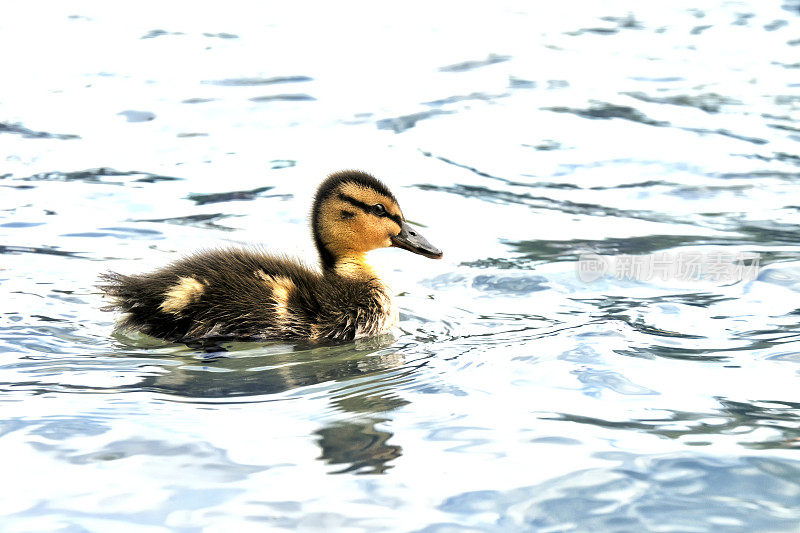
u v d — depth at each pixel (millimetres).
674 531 6395
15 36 26344
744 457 7410
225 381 9211
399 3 31422
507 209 15820
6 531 6309
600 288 12516
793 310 11422
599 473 7160
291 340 10805
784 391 8828
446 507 6676
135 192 16125
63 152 18016
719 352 9969
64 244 13703
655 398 8688
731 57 24875
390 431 7922
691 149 18484
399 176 17234
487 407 8469
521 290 12570
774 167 17500
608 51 25656
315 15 29688
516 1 31922
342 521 6480
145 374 9383
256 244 13898
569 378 9219
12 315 11047
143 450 7500
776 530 6395
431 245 12312
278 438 7766
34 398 8609
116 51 25219
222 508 6617
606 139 19109
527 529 6414
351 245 12156
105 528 6363
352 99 21703
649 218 15281
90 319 11102
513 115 20531
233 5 30844
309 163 17703
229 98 21672
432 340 10734
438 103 21438
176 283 10797
